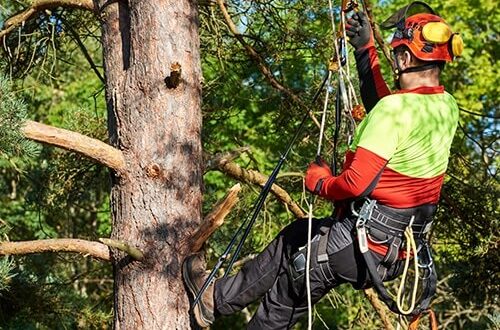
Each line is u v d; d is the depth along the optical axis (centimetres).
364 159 404
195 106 530
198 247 503
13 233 1588
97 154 510
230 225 934
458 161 885
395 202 419
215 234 939
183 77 525
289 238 446
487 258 857
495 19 1761
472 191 841
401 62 432
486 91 1738
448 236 867
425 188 423
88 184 961
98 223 1616
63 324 909
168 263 502
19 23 645
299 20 850
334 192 415
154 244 505
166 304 499
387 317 778
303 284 435
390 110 411
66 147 506
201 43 850
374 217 419
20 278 870
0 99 489
